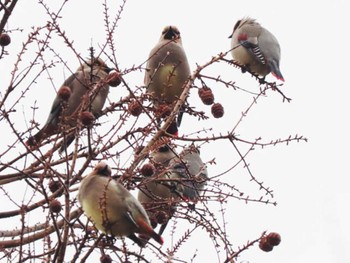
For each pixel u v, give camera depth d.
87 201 10.32
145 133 10.65
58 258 9.25
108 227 9.99
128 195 10.31
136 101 10.77
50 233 10.38
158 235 10.04
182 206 10.53
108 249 9.80
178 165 13.16
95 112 13.36
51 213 9.28
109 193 10.21
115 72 10.77
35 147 10.45
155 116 11.25
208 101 11.48
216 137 10.82
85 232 9.40
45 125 13.26
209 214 10.47
